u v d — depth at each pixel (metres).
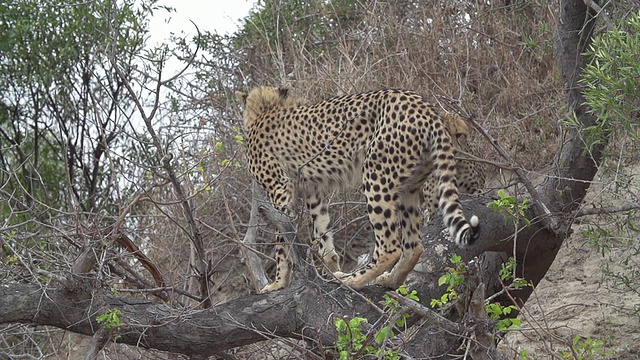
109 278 10.48
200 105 15.86
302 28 18.56
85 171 17.50
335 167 11.05
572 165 10.31
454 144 10.40
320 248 11.28
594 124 10.09
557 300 12.61
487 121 14.26
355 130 10.73
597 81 9.50
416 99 10.20
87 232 9.76
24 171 17.27
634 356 11.23
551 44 14.75
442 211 9.59
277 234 10.86
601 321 11.89
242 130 13.96
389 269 10.66
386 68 15.51
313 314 9.31
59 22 17.94
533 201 9.97
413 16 16.86
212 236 14.30
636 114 9.15
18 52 17.94
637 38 8.44
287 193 11.57
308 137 11.23
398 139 10.08
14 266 10.23
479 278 8.07
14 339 13.11
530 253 10.52
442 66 15.84
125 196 13.65
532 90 15.21
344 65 15.77
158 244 13.91
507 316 11.02
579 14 10.16
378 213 10.23
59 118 17.36
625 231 12.29
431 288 10.07
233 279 14.30
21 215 14.98
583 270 13.01
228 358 9.98
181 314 9.23
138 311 9.30
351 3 18.61
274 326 9.38
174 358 10.59
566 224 10.34
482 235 10.10
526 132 14.87
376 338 7.94
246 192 14.02
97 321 9.03
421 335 9.53
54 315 9.14
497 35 16.19
